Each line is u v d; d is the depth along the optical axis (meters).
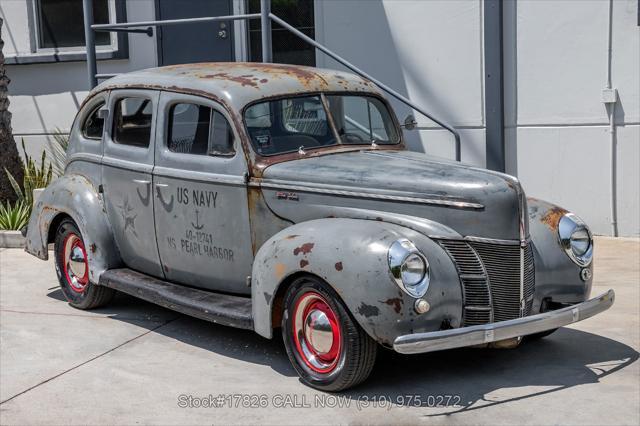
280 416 4.84
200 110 6.05
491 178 5.17
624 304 6.92
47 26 11.69
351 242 4.89
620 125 9.26
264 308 5.29
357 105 6.38
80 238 6.97
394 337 4.75
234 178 5.78
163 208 6.28
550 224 5.65
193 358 5.88
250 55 10.92
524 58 9.58
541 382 5.28
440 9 9.85
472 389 5.18
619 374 5.39
